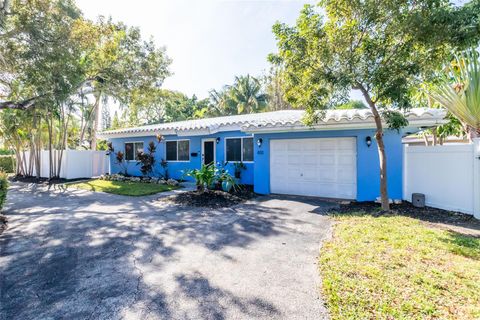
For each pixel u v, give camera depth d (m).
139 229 6.20
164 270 4.07
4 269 4.16
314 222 6.51
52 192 12.25
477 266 3.65
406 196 8.42
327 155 9.43
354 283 3.34
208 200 9.23
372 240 4.79
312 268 4.01
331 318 2.79
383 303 2.92
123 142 17.91
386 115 6.14
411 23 5.02
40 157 18.95
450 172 7.05
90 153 18.78
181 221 6.86
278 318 2.85
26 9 9.78
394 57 5.53
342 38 5.69
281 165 10.37
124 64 14.84
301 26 5.99
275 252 4.69
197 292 3.42
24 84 11.35
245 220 6.84
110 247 5.07
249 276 3.82
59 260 4.49
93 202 9.62
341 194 9.18
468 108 7.25
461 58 7.31
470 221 6.08
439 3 4.96
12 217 7.44
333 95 6.37
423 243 4.54
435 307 2.80
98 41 12.48
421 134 12.74
